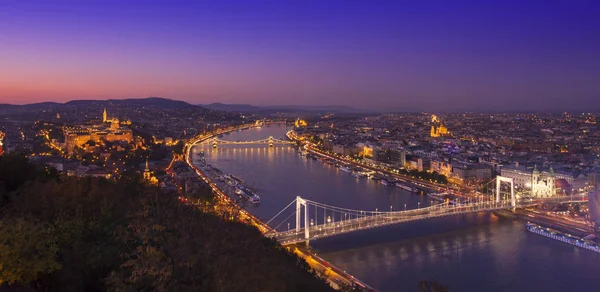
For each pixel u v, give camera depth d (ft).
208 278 328.70
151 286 310.65
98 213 436.76
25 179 557.33
